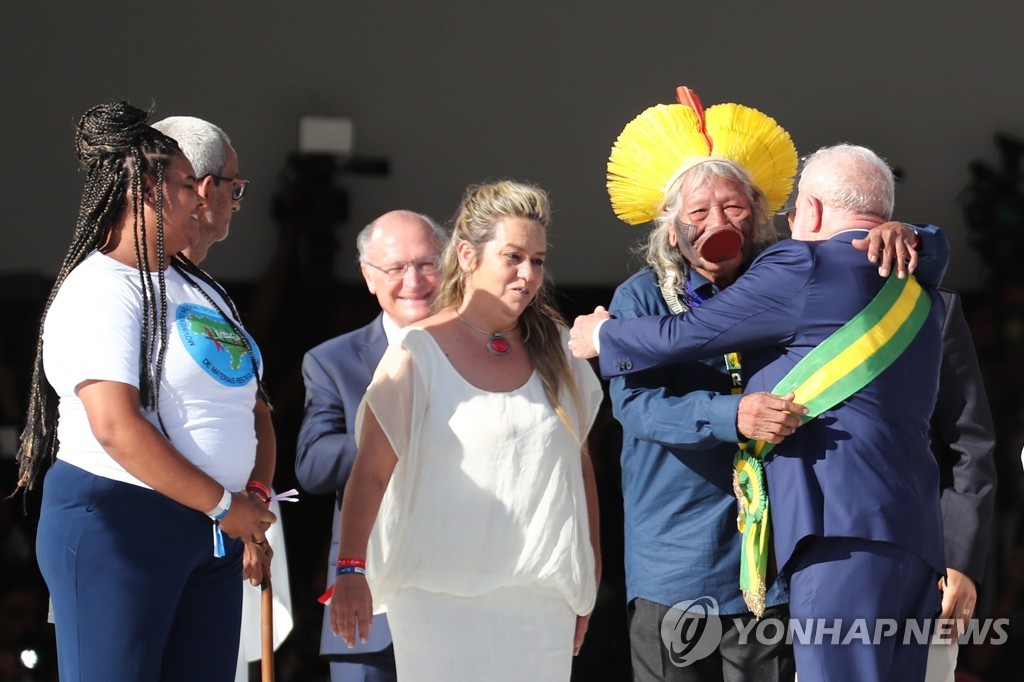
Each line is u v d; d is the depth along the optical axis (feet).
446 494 44.09
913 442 44.70
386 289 54.34
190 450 39.65
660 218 49.96
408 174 97.19
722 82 98.37
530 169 98.02
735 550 47.65
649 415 46.21
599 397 48.06
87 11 93.86
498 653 44.32
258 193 95.50
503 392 44.93
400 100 97.04
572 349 47.44
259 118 95.66
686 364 47.93
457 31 97.14
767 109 98.84
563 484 45.24
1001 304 95.81
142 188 39.83
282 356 92.94
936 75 99.40
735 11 98.32
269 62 95.71
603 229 98.27
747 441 44.80
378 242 54.65
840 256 44.83
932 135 99.50
